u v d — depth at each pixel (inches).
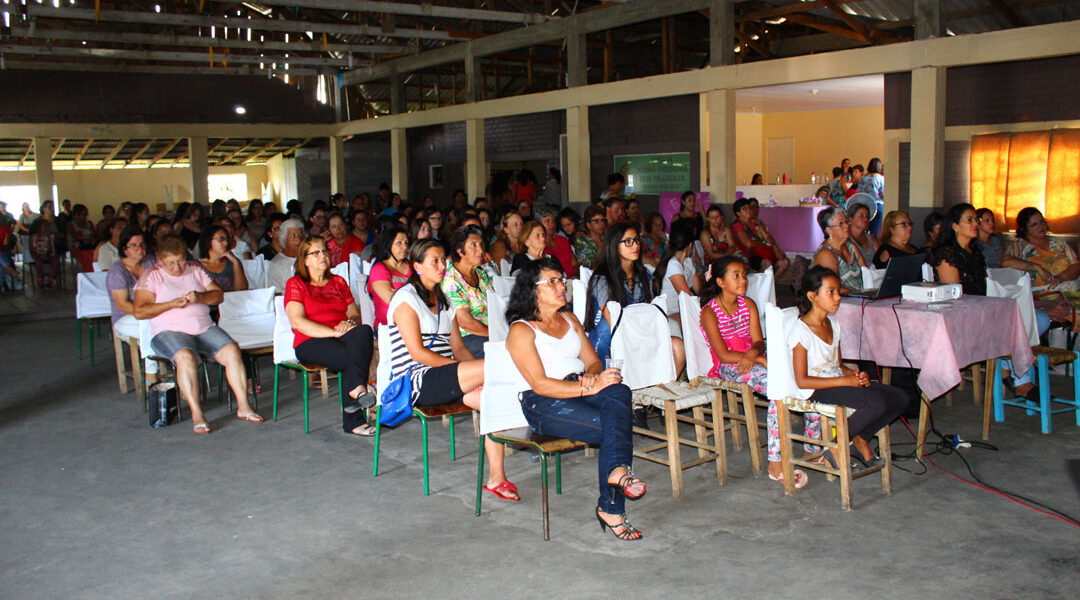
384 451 202.5
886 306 192.7
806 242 486.0
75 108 695.7
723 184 442.6
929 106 357.1
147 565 143.2
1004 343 198.5
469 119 609.3
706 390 175.2
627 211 363.3
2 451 206.4
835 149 690.2
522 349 156.6
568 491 174.4
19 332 374.0
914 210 367.6
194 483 182.5
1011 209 342.0
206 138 753.0
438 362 176.4
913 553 140.6
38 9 456.1
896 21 490.0
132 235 258.5
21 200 979.3
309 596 131.4
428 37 561.9
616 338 175.9
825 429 171.5
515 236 279.3
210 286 240.1
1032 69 332.5
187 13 518.0
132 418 234.4
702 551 143.8
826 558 139.6
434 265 182.2
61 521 162.6
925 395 184.9
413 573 138.5
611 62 605.9
